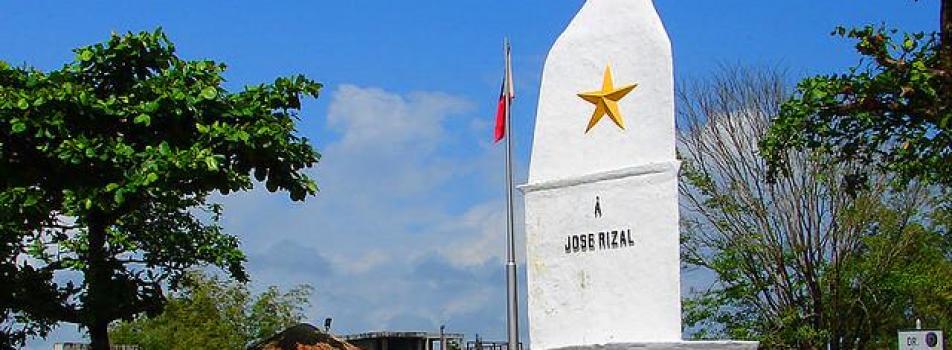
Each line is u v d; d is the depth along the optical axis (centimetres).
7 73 2216
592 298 1964
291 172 2261
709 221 3956
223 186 2169
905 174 1911
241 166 2222
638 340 1898
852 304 3903
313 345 2450
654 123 1933
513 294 2289
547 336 2009
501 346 4856
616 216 1953
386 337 5384
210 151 2130
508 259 2300
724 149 3975
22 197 2156
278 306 5019
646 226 1919
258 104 2252
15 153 2197
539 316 2025
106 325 2420
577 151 2016
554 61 2062
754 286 3916
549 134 2053
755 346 1823
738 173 3959
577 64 2034
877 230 3916
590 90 2011
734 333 3822
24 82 2214
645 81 1952
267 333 4931
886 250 3897
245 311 4984
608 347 1906
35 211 2170
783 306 3903
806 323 3881
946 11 1772
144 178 2095
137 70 2297
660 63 1939
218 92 2236
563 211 2016
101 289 2347
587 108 2012
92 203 2139
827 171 3750
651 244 1911
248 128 2189
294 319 5019
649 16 1966
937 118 1762
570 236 2003
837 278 3869
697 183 3956
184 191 2197
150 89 2223
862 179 2133
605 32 2009
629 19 1984
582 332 1969
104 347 2394
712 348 1841
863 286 3900
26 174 2214
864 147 1938
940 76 1741
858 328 3941
